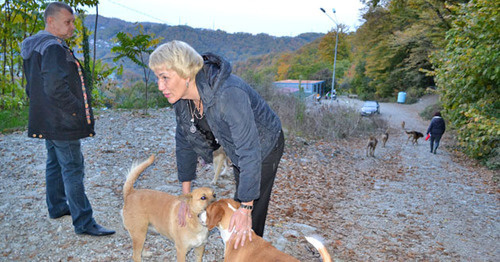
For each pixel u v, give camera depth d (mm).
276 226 4676
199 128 2549
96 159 6422
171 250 3570
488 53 9656
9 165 5773
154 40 11625
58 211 3818
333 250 4340
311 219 5398
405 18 39688
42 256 3211
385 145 14891
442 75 11773
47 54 2938
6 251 3246
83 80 3277
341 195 7113
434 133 13273
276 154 2551
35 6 9102
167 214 3025
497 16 9133
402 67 47094
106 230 3633
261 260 2291
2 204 4223
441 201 7398
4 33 9578
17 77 10734
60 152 3279
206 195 2889
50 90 2955
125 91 15578
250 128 2170
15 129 8102
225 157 6129
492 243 5383
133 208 3133
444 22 21938
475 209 6980
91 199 4598
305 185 7289
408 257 4551
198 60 2113
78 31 11133
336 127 14414
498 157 10859
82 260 3201
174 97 2160
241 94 2154
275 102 14953
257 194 2246
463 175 9977
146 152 7258
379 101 48094
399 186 8383
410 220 6090
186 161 2857
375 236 5152
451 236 5523
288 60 109062
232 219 2293
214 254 3660
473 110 10008
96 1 11070
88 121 3312
